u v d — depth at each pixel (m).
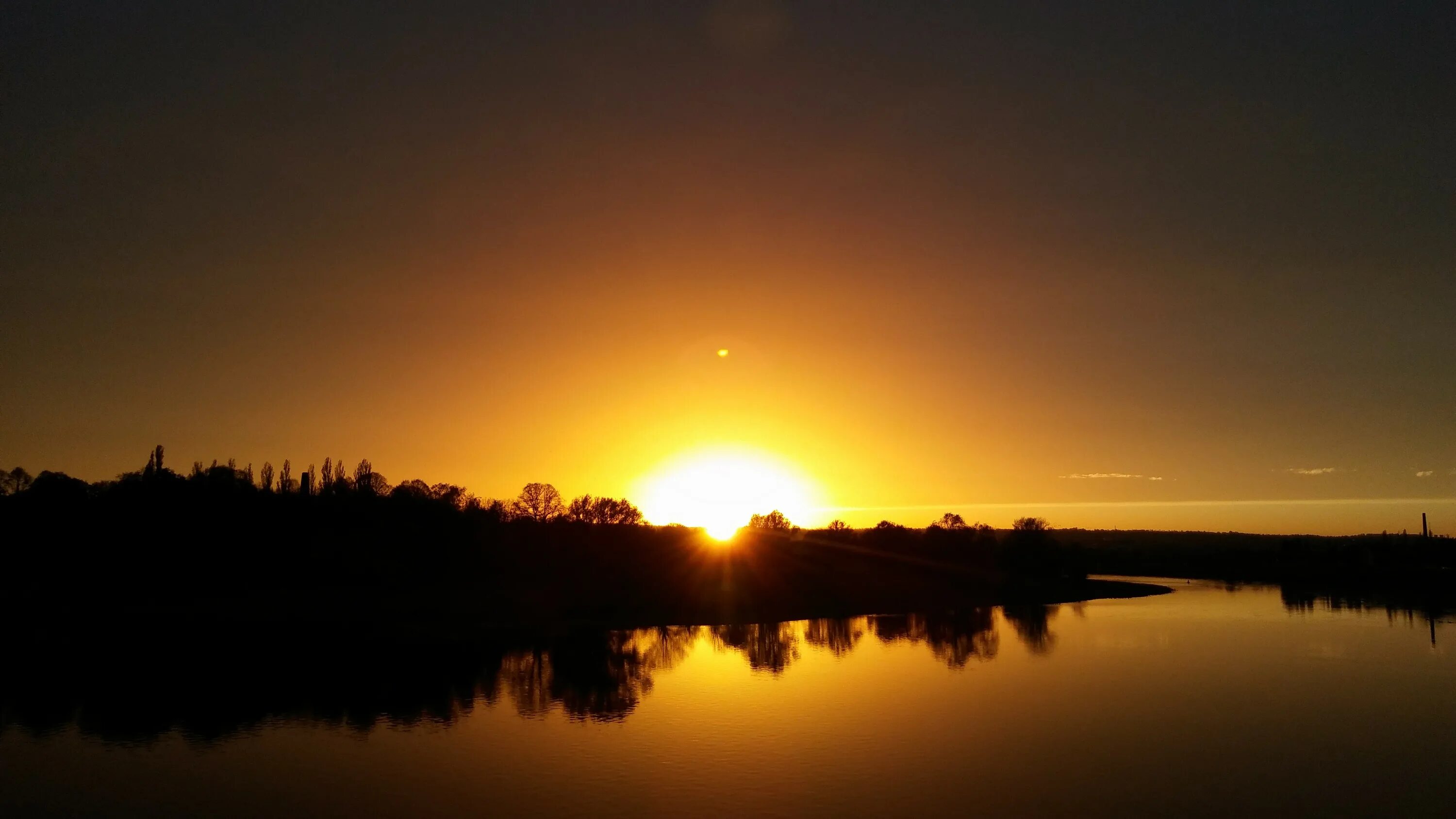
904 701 52.97
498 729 46.81
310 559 108.31
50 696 55.47
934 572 146.75
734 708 51.25
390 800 35.56
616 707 52.03
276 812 34.53
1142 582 162.88
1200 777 37.72
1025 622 95.25
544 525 143.50
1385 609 107.75
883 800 35.03
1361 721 47.31
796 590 117.88
